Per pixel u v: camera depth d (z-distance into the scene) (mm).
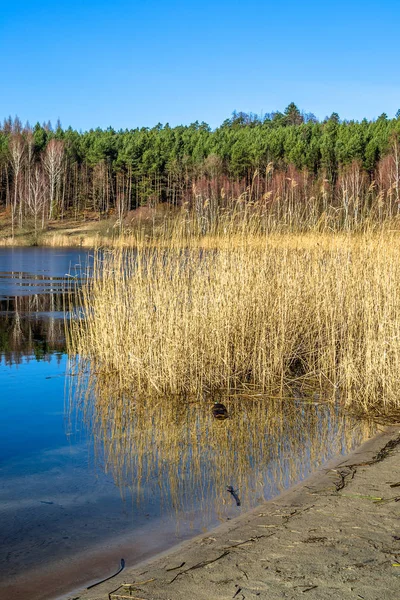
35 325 14102
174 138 79688
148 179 62375
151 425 7152
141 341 9086
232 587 3457
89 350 10680
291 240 10930
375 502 4633
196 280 9633
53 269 29359
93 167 77062
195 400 8234
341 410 7730
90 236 52406
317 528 4203
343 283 10188
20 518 4684
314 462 5812
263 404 8055
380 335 8242
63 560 4012
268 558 3787
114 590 3525
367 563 3670
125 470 5703
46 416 7445
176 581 3576
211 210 11195
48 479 5484
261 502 4852
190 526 4473
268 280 10008
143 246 10367
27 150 80188
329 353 8992
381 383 8172
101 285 10750
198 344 8938
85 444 6457
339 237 11008
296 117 121438
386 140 62062
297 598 3301
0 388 8727
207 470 5672
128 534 4375
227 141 77375
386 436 6566
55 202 67875
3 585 3707
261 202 11086
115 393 8547
